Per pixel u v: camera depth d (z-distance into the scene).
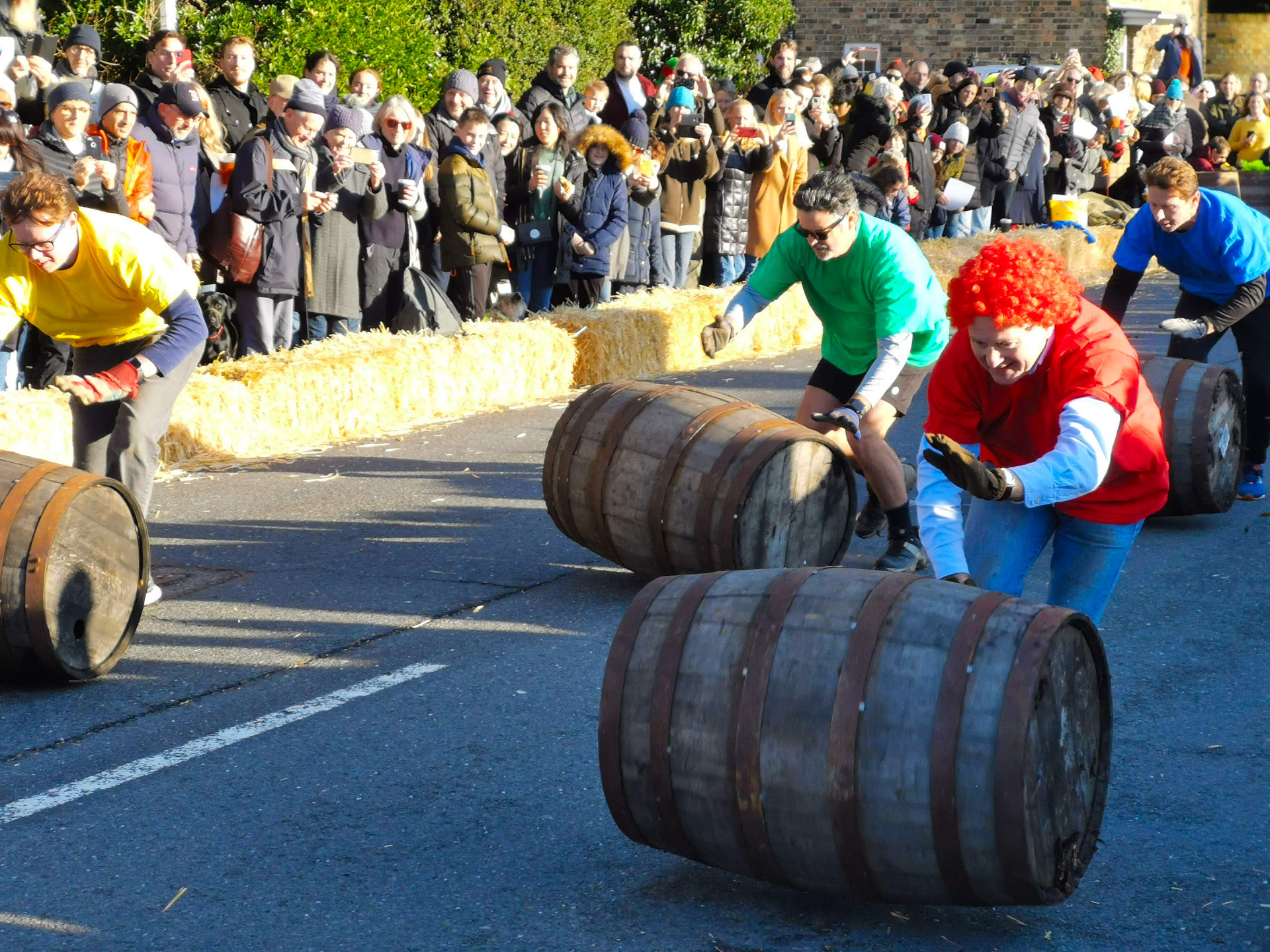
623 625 3.41
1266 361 7.19
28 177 4.95
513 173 10.55
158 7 14.34
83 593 4.86
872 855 3.06
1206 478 6.85
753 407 5.90
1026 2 25.52
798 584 3.25
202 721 4.57
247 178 8.65
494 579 6.10
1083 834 3.17
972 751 2.95
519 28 17.77
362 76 10.30
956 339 3.55
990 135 15.97
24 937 3.28
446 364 9.49
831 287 5.52
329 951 3.21
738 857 3.23
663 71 13.45
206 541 6.65
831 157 12.98
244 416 8.44
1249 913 3.34
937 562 3.53
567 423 6.01
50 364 8.12
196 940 3.27
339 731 4.48
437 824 3.84
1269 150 23.19
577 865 3.62
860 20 26.09
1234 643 5.30
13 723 4.57
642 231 11.38
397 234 9.53
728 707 3.17
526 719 4.57
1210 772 4.16
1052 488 3.23
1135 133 20.61
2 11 10.14
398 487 7.69
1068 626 3.09
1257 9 34.59
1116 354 3.41
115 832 3.81
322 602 5.77
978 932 3.25
